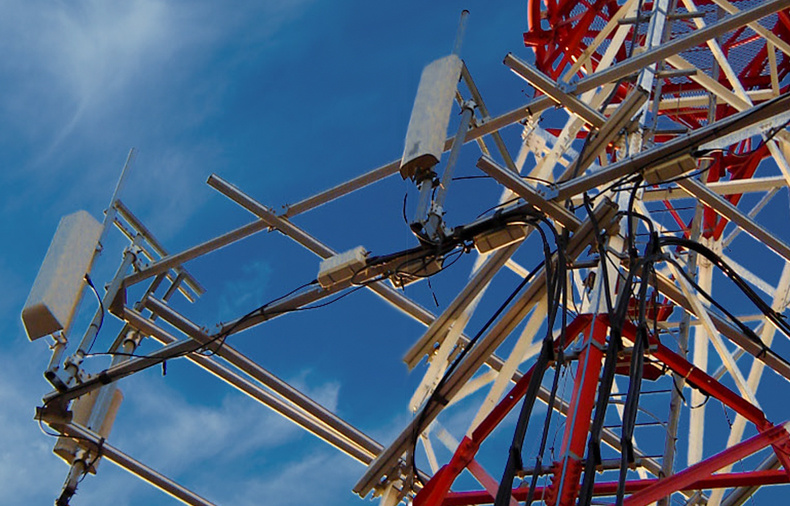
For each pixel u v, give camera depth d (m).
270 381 16.27
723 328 15.38
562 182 14.24
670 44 14.90
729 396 14.58
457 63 14.45
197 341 15.77
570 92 14.79
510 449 11.09
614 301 14.80
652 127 15.77
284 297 15.19
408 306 16.33
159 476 16.30
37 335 15.12
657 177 13.23
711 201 14.81
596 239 13.05
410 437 15.19
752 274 18.95
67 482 15.82
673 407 15.84
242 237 16.77
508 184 13.61
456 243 13.55
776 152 17.11
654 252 12.67
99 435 16.28
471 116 14.88
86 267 15.59
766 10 14.68
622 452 10.48
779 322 13.16
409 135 13.79
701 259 18.95
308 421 16.72
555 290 14.01
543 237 13.05
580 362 13.33
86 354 15.62
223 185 16.86
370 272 14.16
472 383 16.03
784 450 14.12
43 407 15.58
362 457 16.38
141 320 16.39
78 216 15.90
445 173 13.95
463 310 15.34
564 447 12.68
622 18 19.81
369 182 16.41
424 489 14.99
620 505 10.05
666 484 14.08
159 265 16.55
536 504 14.61
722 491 16.11
